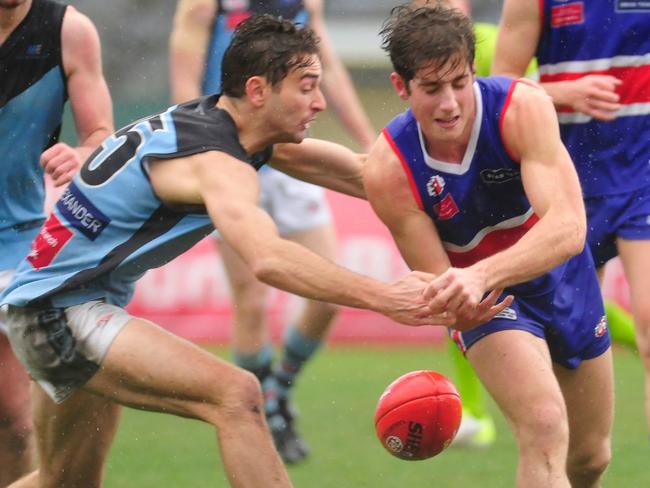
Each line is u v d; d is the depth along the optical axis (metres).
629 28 19.25
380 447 25.11
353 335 40.59
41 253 16.05
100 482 17.30
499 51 19.64
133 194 15.39
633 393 31.11
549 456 15.03
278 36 15.30
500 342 15.84
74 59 18.89
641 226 19.27
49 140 19.31
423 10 15.07
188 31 25.64
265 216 14.43
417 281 14.28
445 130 15.02
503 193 15.92
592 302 17.16
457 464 23.56
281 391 24.47
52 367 15.87
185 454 24.80
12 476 19.28
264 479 14.71
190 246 16.20
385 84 68.94
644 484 21.81
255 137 15.64
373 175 15.95
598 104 18.62
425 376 16.12
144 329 15.52
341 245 38.69
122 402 15.66
